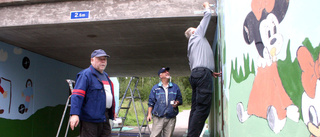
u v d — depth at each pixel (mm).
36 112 7254
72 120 3039
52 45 6445
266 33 1521
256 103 1708
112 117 3643
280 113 1338
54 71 8430
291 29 1207
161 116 4855
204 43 3432
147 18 4242
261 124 1614
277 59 1366
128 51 7410
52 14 4484
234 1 2289
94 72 3357
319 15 971
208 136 7211
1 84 5914
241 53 2062
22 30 4984
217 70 4324
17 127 6406
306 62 1078
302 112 1120
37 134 7242
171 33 5438
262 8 1587
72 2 4469
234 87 2303
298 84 1150
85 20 4371
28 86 6926
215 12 4125
